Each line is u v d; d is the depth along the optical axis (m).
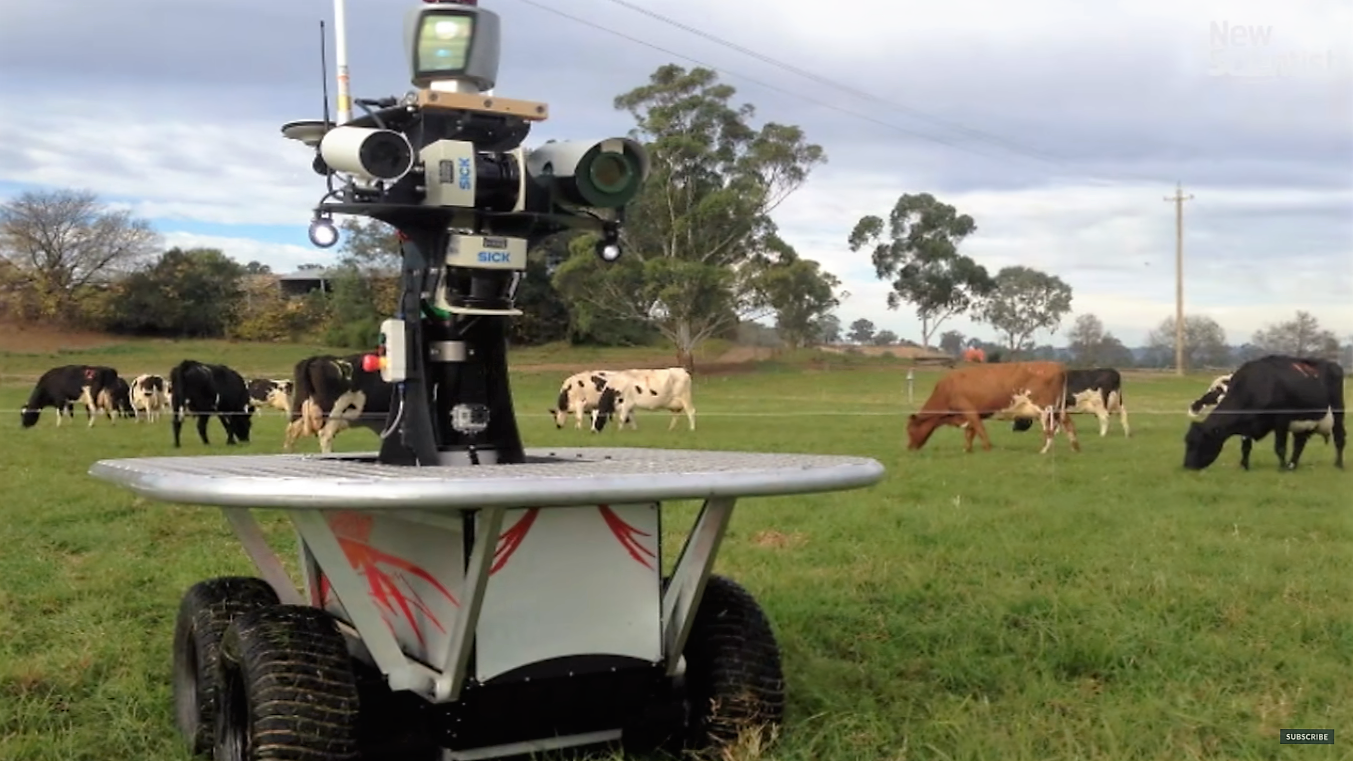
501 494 2.42
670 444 18.34
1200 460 14.43
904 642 5.09
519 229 3.61
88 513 9.73
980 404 17.48
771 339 64.25
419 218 3.43
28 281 66.44
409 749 3.18
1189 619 5.36
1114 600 5.85
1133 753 3.55
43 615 5.89
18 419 28.19
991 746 3.50
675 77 50.81
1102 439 20.45
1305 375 14.38
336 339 52.94
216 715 3.27
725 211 49.03
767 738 3.39
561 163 3.56
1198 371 54.69
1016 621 5.54
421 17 3.64
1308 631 5.18
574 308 54.53
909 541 7.99
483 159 3.49
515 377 49.22
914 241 67.25
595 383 24.52
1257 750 3.59
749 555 7.49
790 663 4.65
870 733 3.71
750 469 2.83
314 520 3.03
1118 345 62.75
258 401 29.97
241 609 3.76
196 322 65.44
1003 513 9.38
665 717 3.46
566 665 3.15
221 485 2.48
